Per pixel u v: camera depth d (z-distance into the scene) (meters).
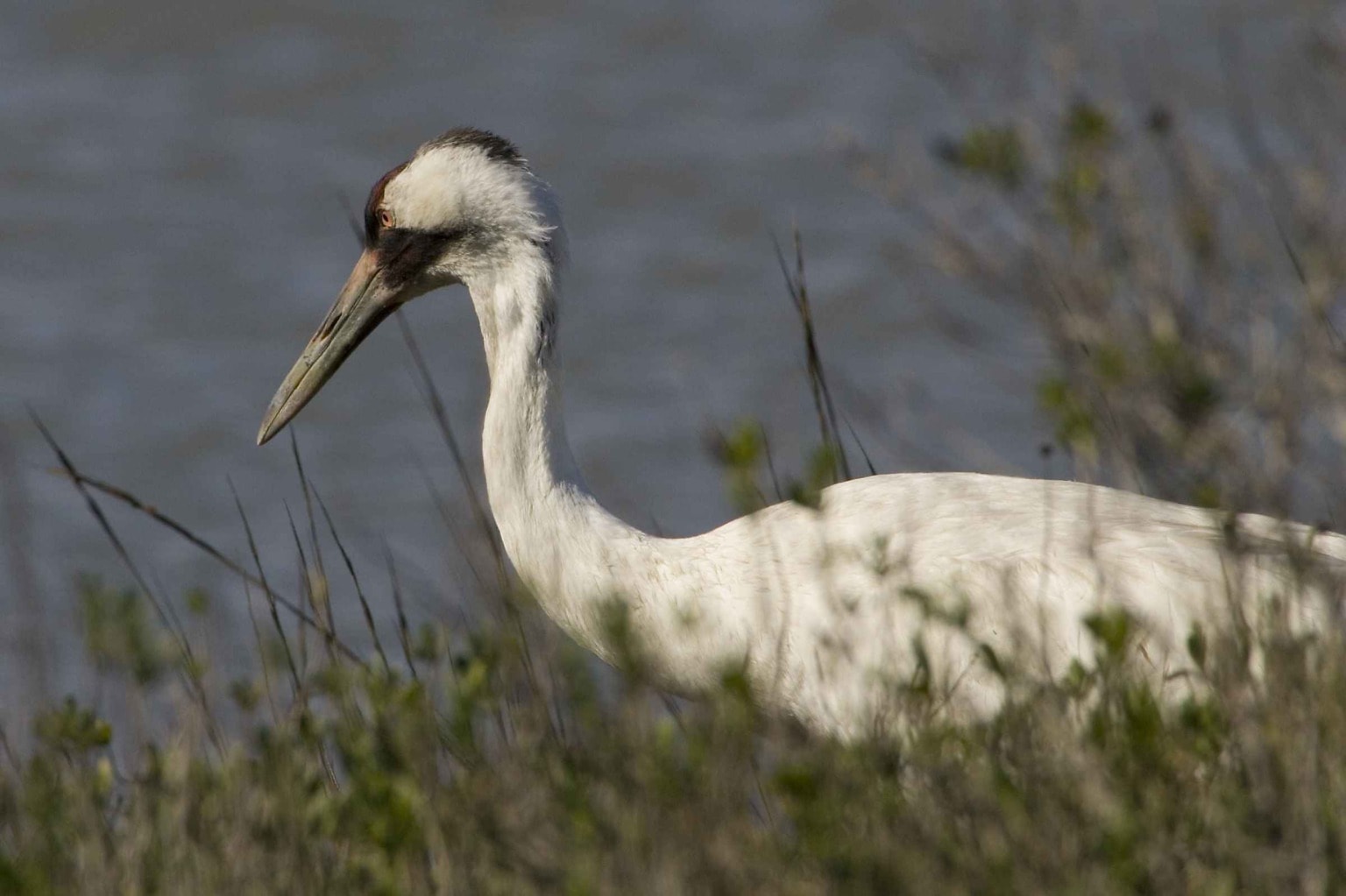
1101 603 8.52
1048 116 15.18
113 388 24.27
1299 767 7.06
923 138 27.55
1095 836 6.88
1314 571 8.62
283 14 33.06
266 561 19.11
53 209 28.31
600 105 30.94
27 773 8.59
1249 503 10.12
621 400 23.66
